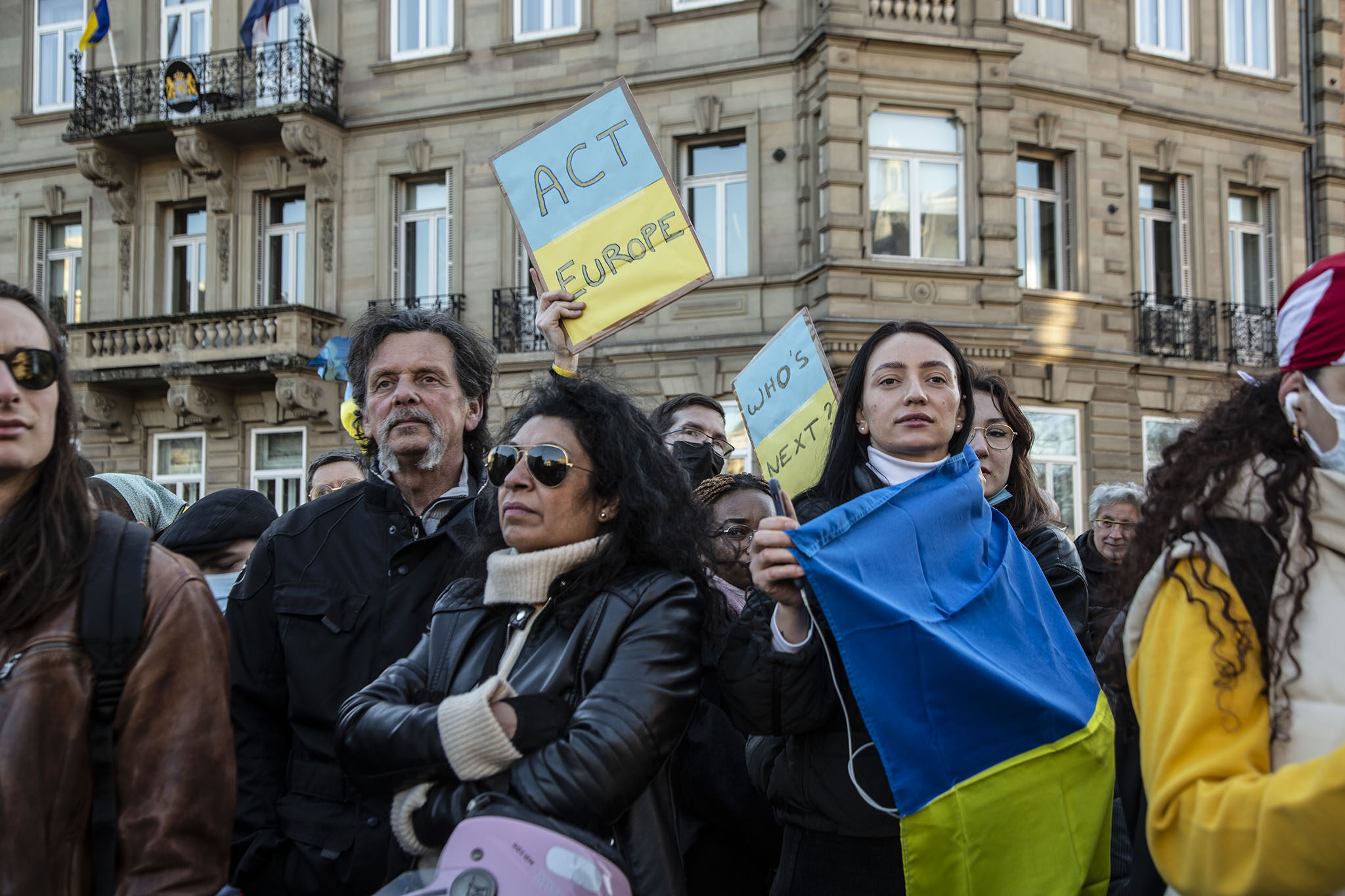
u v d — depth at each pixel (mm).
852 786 2174
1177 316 13828
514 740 1880
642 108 13125
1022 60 13062
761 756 2449
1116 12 13750
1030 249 13477
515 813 1778
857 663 2041
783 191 12609
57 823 1682
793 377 3926
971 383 2660
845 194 12039
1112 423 13359
